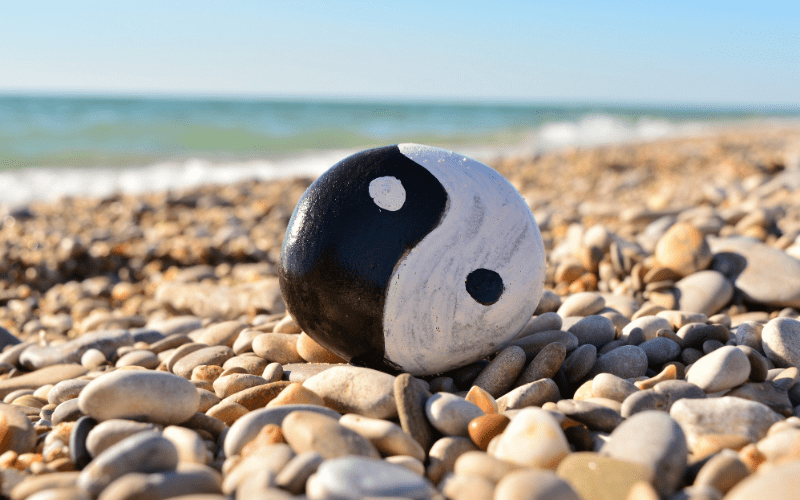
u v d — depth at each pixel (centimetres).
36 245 86
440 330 33
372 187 33
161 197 124
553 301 45
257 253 81
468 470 26
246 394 33
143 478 25
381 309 33
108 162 199
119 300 70
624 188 130
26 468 29
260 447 28
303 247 34
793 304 45
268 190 134
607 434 30
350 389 32
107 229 101
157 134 285
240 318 55
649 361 37
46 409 35
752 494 23
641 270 50
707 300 46
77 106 457
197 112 426
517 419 28
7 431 31
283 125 360
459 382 36
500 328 34
